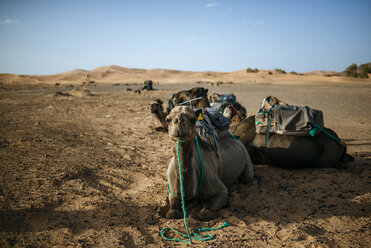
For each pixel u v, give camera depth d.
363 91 32.41
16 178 5.91
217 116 5.25
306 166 6.15
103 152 8.08
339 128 10.75
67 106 20.03
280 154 6.02
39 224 4.24
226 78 98.00
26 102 22.91
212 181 4.39
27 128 11.46
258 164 6.61
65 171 6.33
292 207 4.60
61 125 12.29
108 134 10.58
